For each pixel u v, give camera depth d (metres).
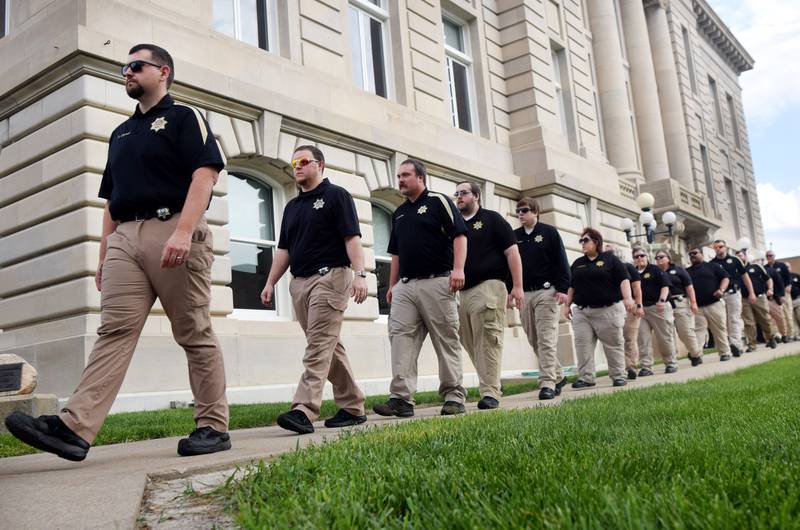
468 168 14.34
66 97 8.56
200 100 9.56
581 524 1.65
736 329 15.84
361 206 11.82
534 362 14.98
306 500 2.13
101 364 3.44
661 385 7.50
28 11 9.43
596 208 17.64
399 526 1.82
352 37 13.59
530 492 2.03
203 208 3.58
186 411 7.24
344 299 5.09
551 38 18.77
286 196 11.00
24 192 8.95
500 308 6.52
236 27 11.24
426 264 5.96
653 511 1.73
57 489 2.63
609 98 25.41
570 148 18.97
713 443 2.83
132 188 3.61
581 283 9.52
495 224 6.67
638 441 3.02
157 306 8.60
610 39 25.80
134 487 2.64
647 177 28.41
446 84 15.09
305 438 4.42
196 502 2.55
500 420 4.36
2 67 9.53
